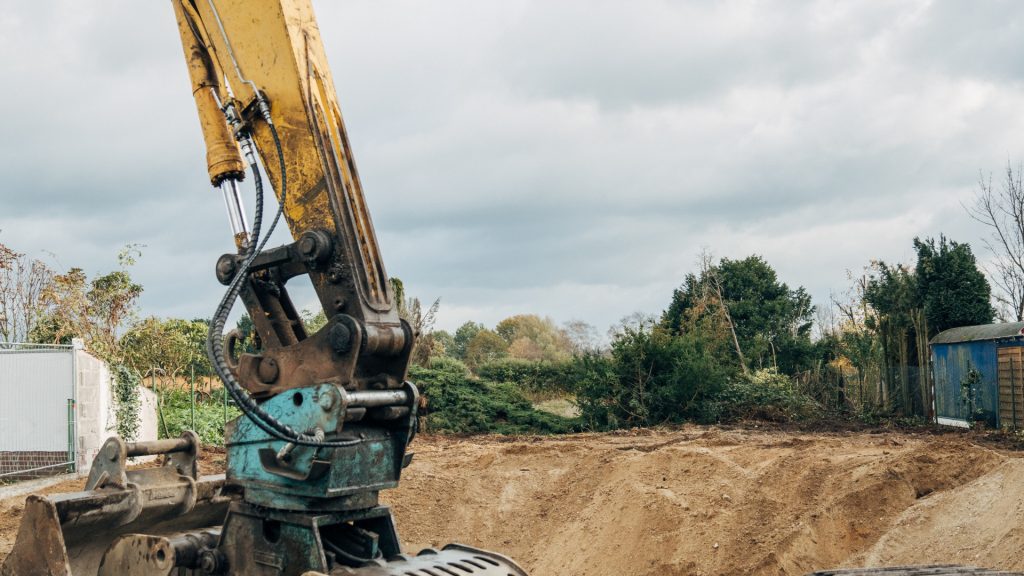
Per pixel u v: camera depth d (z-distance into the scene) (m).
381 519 6.14
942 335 23.53
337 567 5.61
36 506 6.13
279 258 6.02
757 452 14.30
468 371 28.48
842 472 12.17
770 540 11.01
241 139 6.04
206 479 7.46
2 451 16.36
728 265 42.66
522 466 15.59
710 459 13.55
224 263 6.28
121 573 6.20
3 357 16.41
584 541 12.74
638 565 11.65
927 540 10.51
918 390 23.88
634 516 12.47
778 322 40.38
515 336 68.44
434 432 22.95
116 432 17.62
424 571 5.75
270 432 5.25
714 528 11.66
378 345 5.77
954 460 11.91
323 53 6.26
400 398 5.89
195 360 24.34
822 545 10.97
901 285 25.55
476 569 5.95
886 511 11.30
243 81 6.14
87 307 20.23
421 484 14.84
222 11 6.24
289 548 5.67
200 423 21.14
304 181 5.96
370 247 6.02
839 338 32.81
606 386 23.69
